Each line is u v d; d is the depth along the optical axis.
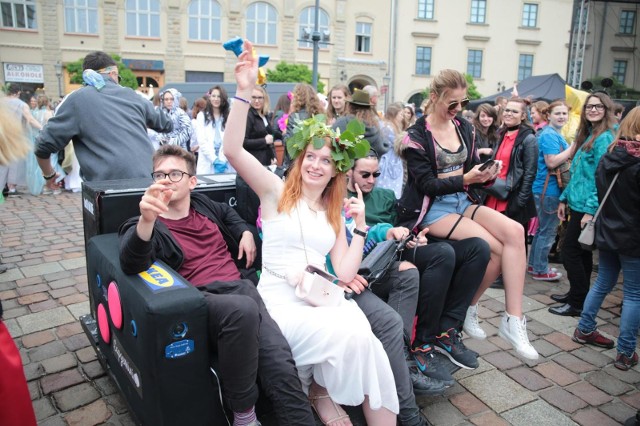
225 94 6.30
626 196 2.97
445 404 2.74
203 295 1.93
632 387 2.96
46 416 2.49
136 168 3.25
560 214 4.43
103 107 3.21
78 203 7.62
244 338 1.90
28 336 3.30
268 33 28.66
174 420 1.90
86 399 2.64
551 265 5.36
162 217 2.46
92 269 2.48
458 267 2.75
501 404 2.75
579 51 8.82
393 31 29.05
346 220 2.87
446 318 2.78
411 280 2.61
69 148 8.30
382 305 2.43
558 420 2.62
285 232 2.34
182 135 6.80
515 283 2.74
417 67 30.36
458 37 30.31
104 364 2.57
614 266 3.31
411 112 7.31
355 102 4.29
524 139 4.18
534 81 10.76
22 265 4.68
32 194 8.22
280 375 2.02
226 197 3.04
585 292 3.93
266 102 5.57
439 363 2.71
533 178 4.20
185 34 27.33
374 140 4.34
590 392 2.90
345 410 2.44
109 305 2.20
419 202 2.86
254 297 2.31
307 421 2.02
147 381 1.89
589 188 3.72
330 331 2.08
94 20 26.05
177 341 1.85
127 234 2.09
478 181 2.60
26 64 25.55
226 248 2.63
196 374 1.92
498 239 2.78
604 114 3.72
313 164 2.35
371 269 2.48
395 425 2.21
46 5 25.17
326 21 29.45
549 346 3.46
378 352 2.14
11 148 1.42
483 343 3.47
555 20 30.88
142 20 26.72
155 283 1.97
